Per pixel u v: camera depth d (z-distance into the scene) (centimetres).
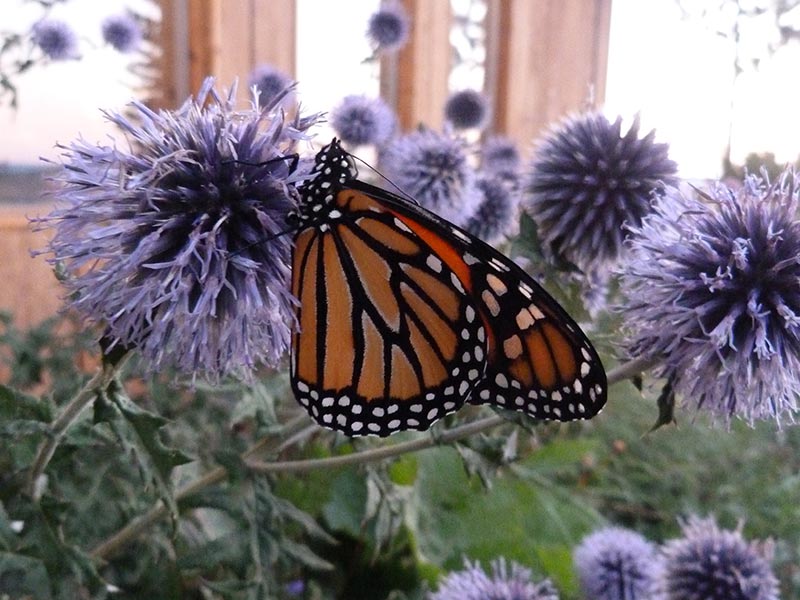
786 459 30
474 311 11
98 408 10
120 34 27
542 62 48
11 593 12
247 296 10
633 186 16
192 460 10
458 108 28
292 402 19
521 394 11
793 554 24
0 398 11
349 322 11
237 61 33
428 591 18
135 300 9
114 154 10
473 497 23
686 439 30
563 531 23
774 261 12
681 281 12
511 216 21
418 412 12
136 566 16
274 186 10
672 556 16
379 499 15
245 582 11
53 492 16
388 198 11
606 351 14
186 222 10
